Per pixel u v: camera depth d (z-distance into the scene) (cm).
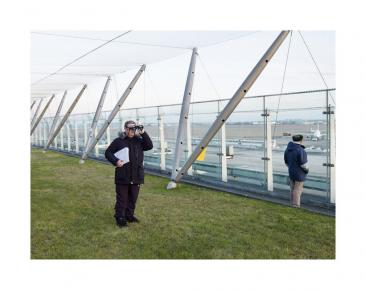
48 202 771
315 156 677
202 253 484
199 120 966
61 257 476
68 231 578
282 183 750
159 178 1030
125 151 596
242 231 560
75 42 750
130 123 607
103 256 480
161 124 1144
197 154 816
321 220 594
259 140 791
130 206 616
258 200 741
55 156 1834
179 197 781
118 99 1329
